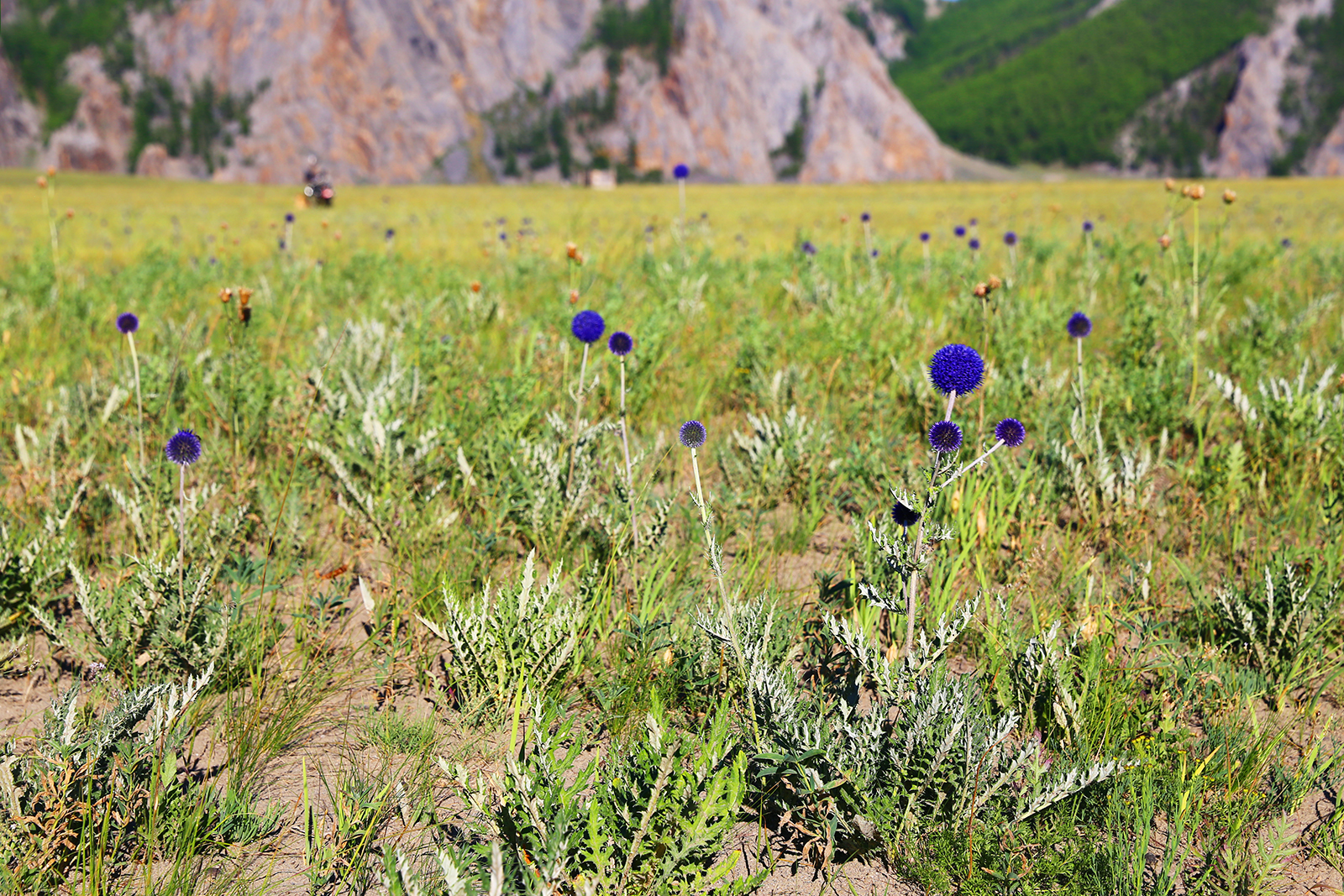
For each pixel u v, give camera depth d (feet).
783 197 194.49
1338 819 8.45
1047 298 27.58
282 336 23.31
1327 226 70.49
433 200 170.71
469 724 10.04
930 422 17.67
